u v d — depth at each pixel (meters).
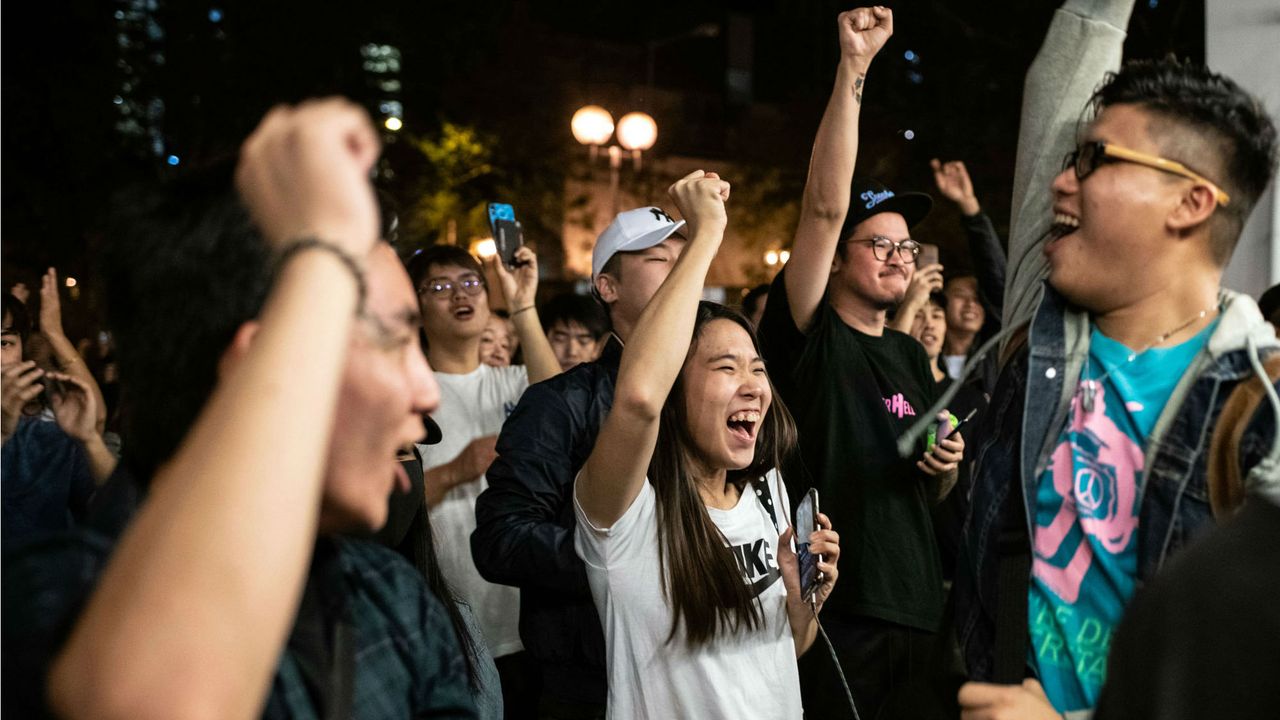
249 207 1.07
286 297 0.94
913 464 3.48
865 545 3.33
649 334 2.25
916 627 3.34
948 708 1.87
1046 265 1.98
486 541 2.75
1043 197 2.03
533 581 2.66
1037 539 1.67
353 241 0.98
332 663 1.26
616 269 3.34
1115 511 1.61
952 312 6.42
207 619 0.84
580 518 2.45
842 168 3.10
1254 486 1.43
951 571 4.04
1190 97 1.62
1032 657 1.65
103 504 1.19
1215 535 1.02
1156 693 1.00
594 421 2.96
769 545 2.66
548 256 23.77
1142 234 1.61
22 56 15.21
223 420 0.90
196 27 16.97
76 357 4.04
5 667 1.02
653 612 2.40
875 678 3.31
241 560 0.85
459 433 4.50
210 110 17.12
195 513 0.86
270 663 0.87
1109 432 1.64
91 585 1.06
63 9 15.38
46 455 3.69
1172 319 1.65
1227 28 2.89
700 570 2.39
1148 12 13.07
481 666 2.46
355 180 0.99
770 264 22.08
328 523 1.21
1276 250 2.77
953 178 5.08
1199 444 1.54
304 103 1.01
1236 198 1.61
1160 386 1.62
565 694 2.84
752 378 2.61
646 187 24.08
